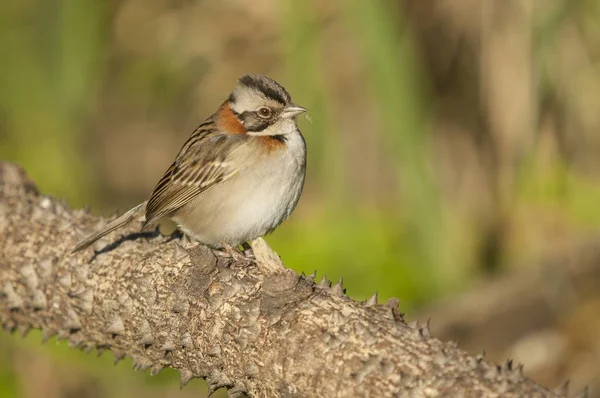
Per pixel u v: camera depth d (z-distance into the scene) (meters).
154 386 13.06
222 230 9.43
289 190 9.41
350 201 13.79
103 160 15.59
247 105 9.45
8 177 9.68
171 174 9.49
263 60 15.00
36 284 8.54
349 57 14.38
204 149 9.38
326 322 6.50
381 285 13.05
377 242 13.35
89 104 15.12
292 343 6.51
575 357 13.00
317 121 13.88
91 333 8.34
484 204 14.62
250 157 9.22
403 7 14.36
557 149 14.53
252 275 7.27
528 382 5.77
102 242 8.34
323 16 14.34
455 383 5.84
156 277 7.73
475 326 13.40
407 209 13.34
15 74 14.88
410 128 13.12
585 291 13.70
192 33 15.27
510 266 14.40
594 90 14.40
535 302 13.59
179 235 9.23
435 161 14.23
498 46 14.06
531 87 14.06
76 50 14.78
